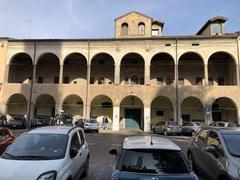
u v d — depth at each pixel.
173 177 5.20
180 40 34.91
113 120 34.38
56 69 40.59
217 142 8.49
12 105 39.88
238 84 32.97
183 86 33.94
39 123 34.53
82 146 9.07
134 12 39.50
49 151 7.13
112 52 35.84
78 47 36.44
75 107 39.34
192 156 10.80
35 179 5.85
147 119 33.78
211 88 33.34
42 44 36.97
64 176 6.27
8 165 6.30
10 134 12.72
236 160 7.16
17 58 40.59
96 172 10.62
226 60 38.12
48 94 35.59
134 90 34.59
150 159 5.56
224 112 37.25
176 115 33.28
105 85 35.09
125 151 5.77
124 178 5.22
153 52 35.19
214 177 8.05
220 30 38.12
